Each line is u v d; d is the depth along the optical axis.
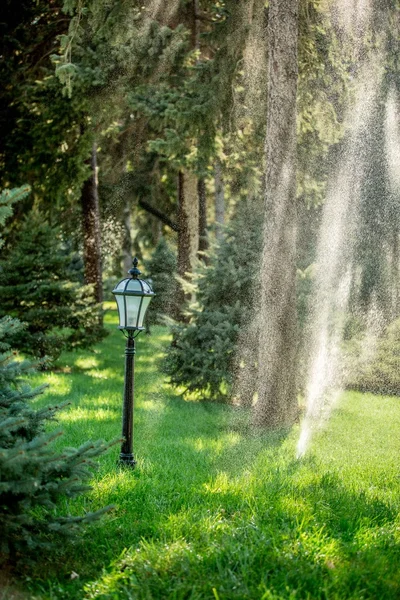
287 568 3.88
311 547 4.16
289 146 9.01
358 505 5.23
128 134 16.88
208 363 11.48
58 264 14.62
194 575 3.80
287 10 8.92
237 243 12.35
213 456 7.23
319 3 11.40
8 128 15.69
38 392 4.41
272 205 9.11
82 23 11.89
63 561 4.20
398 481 6.30
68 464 3.99
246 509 4.95
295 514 4.82
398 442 8.58
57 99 14.75
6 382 4.28
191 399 12.16
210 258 12.44
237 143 13.24
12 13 15.51
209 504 5.14
